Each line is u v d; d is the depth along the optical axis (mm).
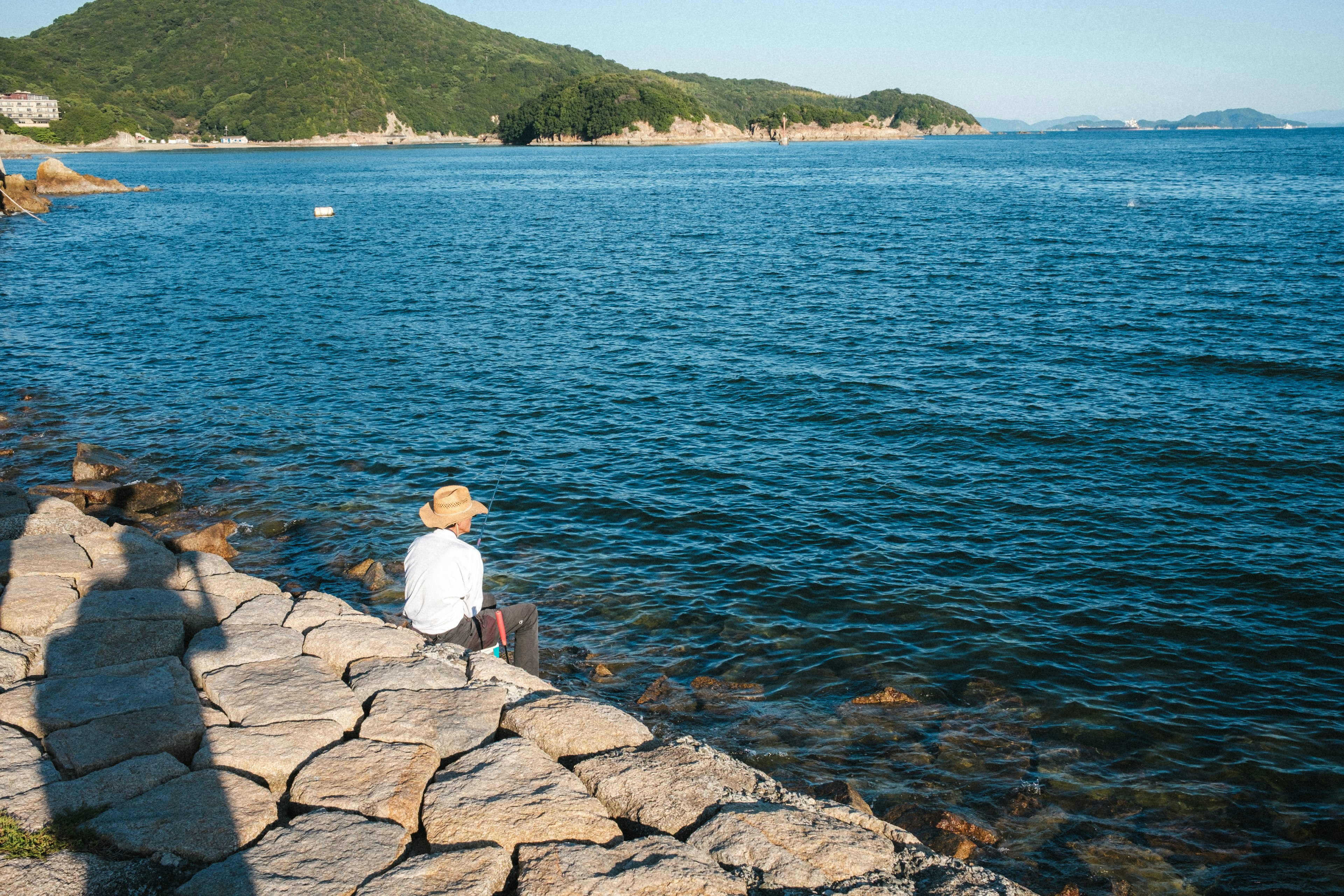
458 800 3928
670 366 16812
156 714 4566
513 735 4746
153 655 5398
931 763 6051
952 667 7277
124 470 11336
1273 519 9906
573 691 6906
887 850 4055
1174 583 8578
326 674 5195
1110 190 58219
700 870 3557
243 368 17016
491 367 16953
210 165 129375
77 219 48188
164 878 3393
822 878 3709
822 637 7781
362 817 3805
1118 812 5602
